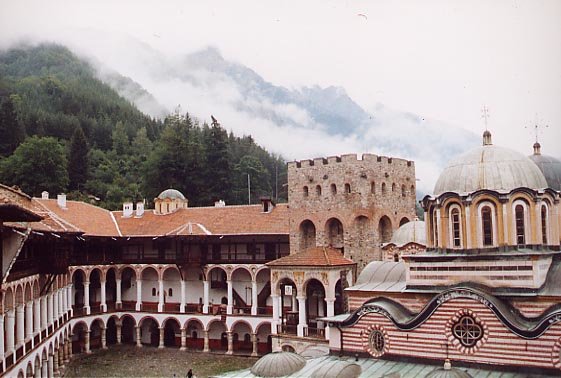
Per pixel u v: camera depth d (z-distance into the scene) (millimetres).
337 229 66875
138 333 79000
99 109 182875
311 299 63625
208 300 76438
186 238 75312
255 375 37625
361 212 64562
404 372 37219
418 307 40312
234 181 132875
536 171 39906
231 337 73125
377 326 40344
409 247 59688
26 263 47188
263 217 75438
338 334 42000
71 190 126438
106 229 80375
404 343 39062
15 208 34562
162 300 78812
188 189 120438
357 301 43812
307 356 47875
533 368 34094
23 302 46062
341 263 59125
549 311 34688
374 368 38625
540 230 38250
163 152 121625
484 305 35844
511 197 38094
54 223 55094
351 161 65000
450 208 39969
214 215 79312
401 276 43750
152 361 69812
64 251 55000
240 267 73875
